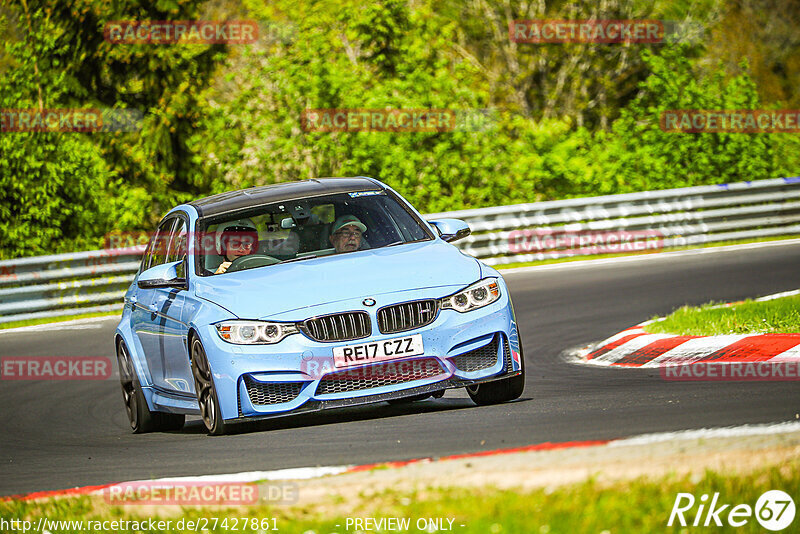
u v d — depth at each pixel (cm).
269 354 2442
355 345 2444
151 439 2872
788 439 1786
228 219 2888
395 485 1714
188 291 2739
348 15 9481
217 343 2484
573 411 2381
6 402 3912
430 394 2809
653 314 4453
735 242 7406
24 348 5147
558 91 12544
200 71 9694
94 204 8762
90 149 8806
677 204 7425
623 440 1892
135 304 3198
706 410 2228
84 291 6619
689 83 9244
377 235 2848
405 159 8825
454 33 12362
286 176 9088
